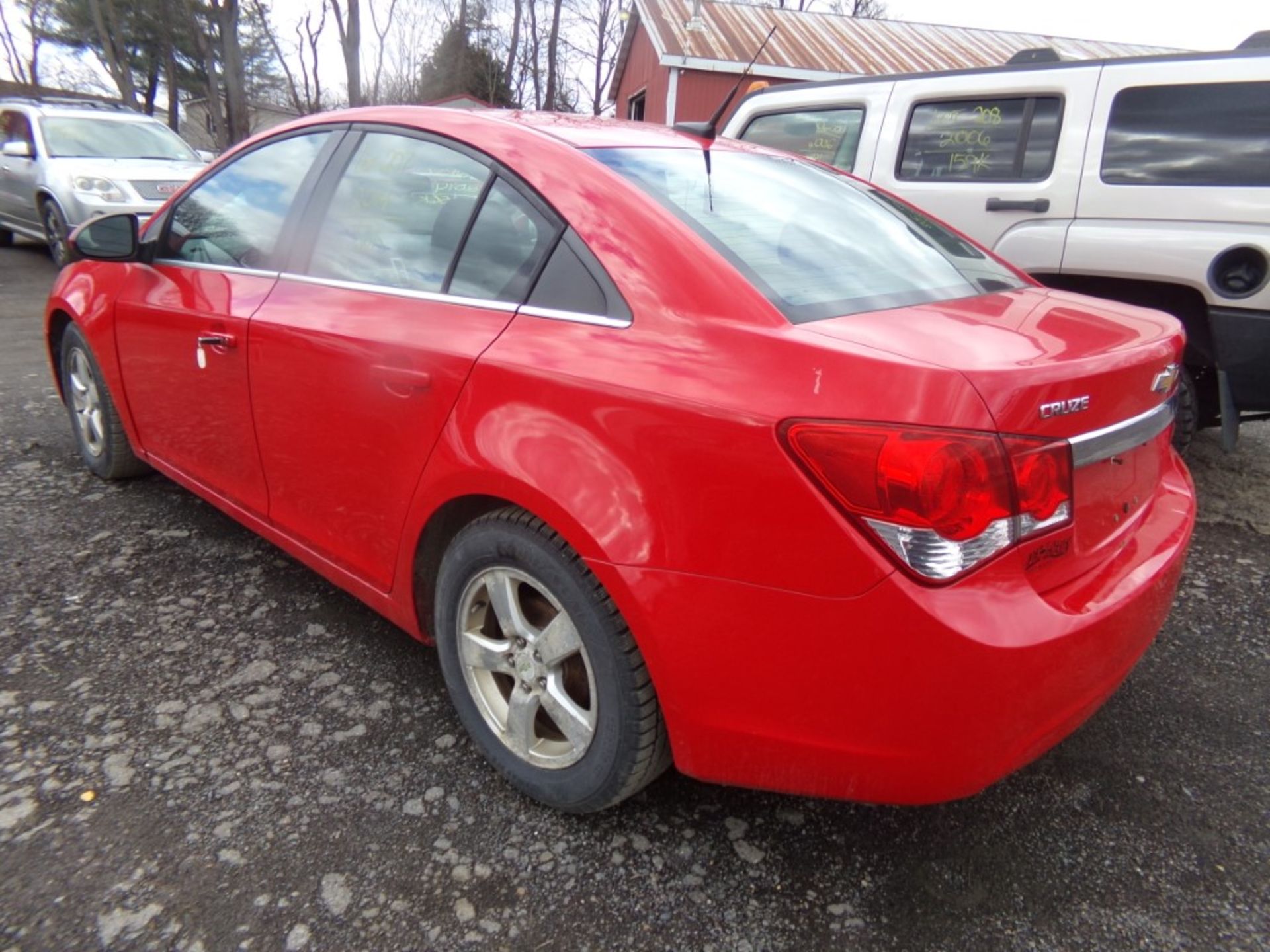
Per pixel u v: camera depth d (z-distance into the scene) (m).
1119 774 2.40
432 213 2.42
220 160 3.24
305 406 2.58
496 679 2.30
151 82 35.12
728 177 2.43
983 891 2.01
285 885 1.93
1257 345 3.85
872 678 1.63
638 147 2.39
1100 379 1.76
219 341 2.86
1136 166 4.23
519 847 2.08
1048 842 2.16
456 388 2.13
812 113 5.65
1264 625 3.20
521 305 2.13
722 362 1.77
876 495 1.57
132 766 2.26
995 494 1.58
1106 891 2.02
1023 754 1.72
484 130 2.40
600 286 2.01
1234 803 2.31
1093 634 1.75
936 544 1.57
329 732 2.44
